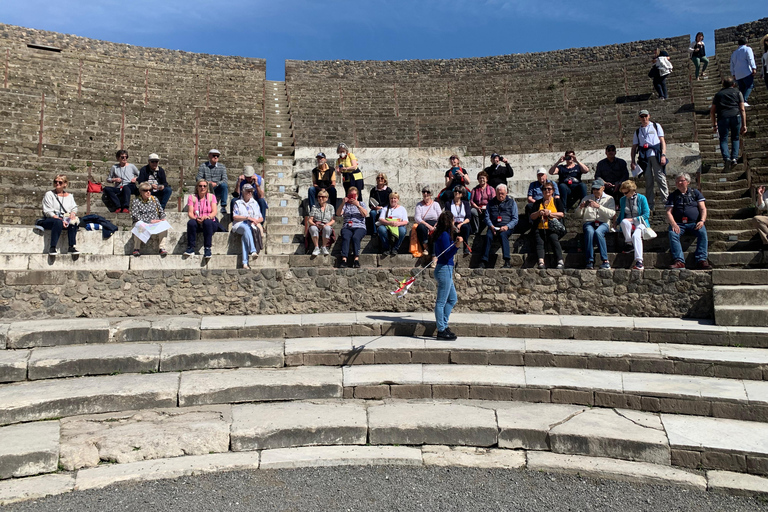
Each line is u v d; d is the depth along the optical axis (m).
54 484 5.12
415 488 5.24
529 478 5.44
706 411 6.18
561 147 16.86
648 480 5.37
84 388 6.45
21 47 22.81
